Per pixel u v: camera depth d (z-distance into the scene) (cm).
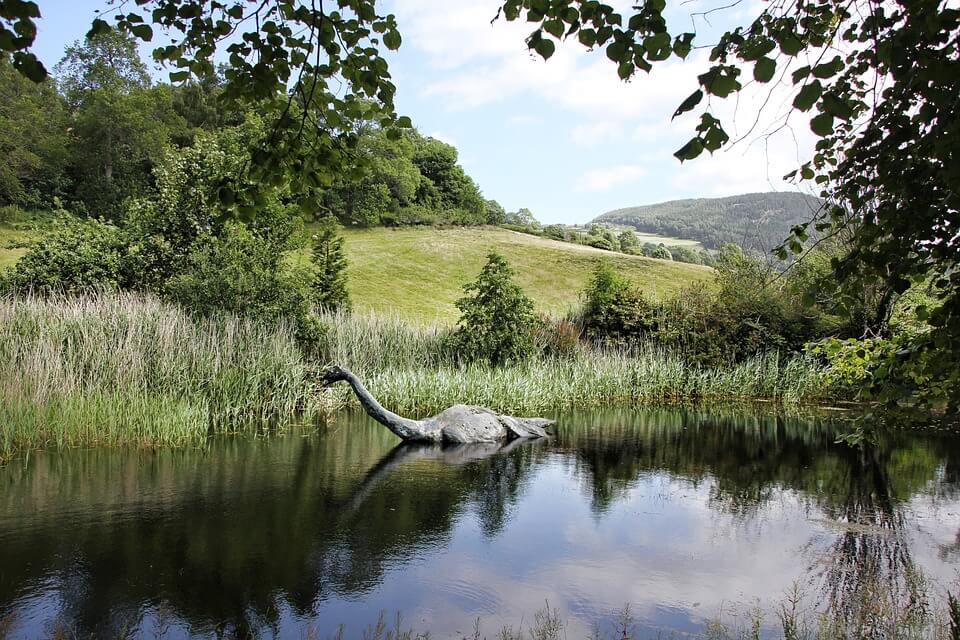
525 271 4138
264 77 376
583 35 289
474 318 1847
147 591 497
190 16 359
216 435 1130
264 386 1317
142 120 5141
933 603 499
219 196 388
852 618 471
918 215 328
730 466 1016
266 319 1473
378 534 643
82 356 1146
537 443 1195
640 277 3925
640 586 533
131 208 1784
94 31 350
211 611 468
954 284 340
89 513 682
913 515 749
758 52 235
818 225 395
